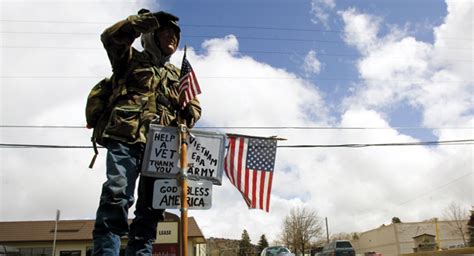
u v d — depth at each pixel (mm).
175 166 3137
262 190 3914
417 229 59625
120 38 2898
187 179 3160
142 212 3262
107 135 2912
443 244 56906
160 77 3256
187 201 3141
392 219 65625
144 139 3018
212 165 3322
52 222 37500
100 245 2654
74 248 34062
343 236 75938
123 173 2828
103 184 2812
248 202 3896
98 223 2699
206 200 3223
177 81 3480
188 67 3537
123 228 2764
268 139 4020
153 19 2898
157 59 3266
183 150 3133
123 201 2773
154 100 3143
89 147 14906
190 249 32875
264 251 26234
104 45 2967
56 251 34031
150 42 3230
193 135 3303
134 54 3125
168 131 3154
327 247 32250
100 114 3170
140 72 3096
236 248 104062
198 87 3480
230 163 3912
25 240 34000
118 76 3082
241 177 3904
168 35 3287
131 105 3002
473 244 53000
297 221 57281
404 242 59375
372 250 67375
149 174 3055
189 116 3441
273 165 3963
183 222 3004
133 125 2949
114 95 3047
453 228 56906
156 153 3088
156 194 3076
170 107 3344
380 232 64938
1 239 33938
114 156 2865
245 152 3963
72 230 36000
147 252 3238
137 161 2998
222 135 3416
